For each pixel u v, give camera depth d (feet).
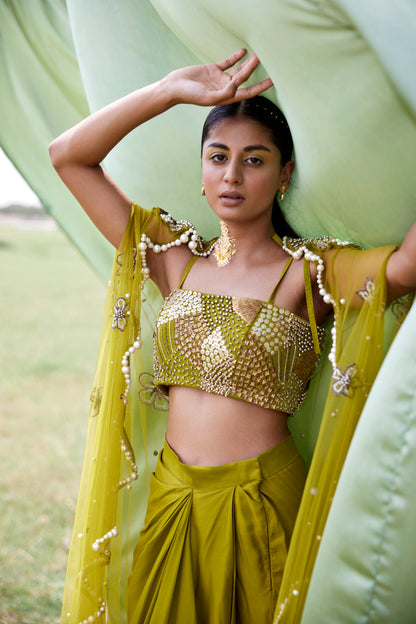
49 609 9.06
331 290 5.41
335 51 4.47
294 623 4.70
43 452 15.61
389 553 4.15
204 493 5.24
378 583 4.20
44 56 7.01
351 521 4.26
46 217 75.72
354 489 4.25
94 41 6.26
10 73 7.15
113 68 6.28
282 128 5.41
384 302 4.87
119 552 5.97
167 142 6.33
